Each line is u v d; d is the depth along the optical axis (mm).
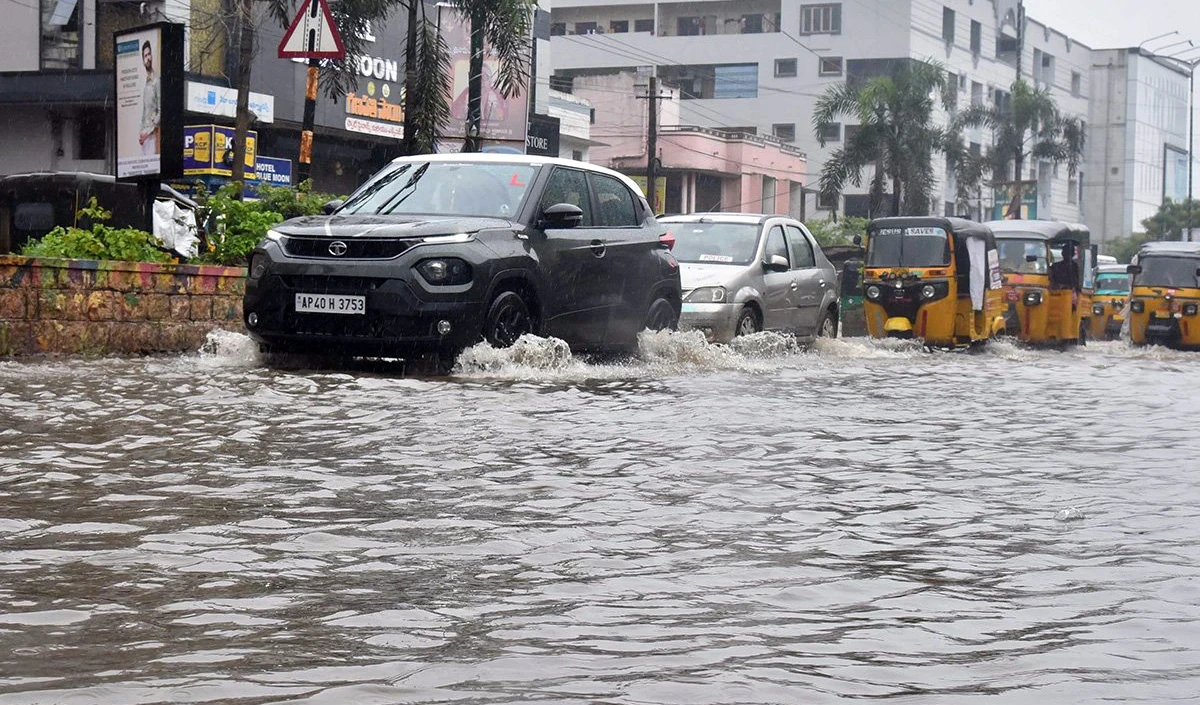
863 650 3225
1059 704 2816
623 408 8523
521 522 4809
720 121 82062
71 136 32688
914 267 22703
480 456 6367
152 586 3738
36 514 4742
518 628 3367
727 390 10094
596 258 11812
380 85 36438
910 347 21594
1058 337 28547
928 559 4359
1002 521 5082
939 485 5926
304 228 10602
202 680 2850
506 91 24844
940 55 83250
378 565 4074
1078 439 7793
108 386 8844
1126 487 5953
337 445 6574
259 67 32719
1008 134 67688
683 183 63938
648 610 3596
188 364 10727
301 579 3863
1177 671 3080
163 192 18781
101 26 32750
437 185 11414
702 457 6551
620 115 63219
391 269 10219
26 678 2844
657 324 12867
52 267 11109
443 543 4418
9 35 32719
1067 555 4457
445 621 3424
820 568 4180
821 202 55750
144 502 5000
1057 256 28609
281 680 2861
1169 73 116375
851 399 9961
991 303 24016
